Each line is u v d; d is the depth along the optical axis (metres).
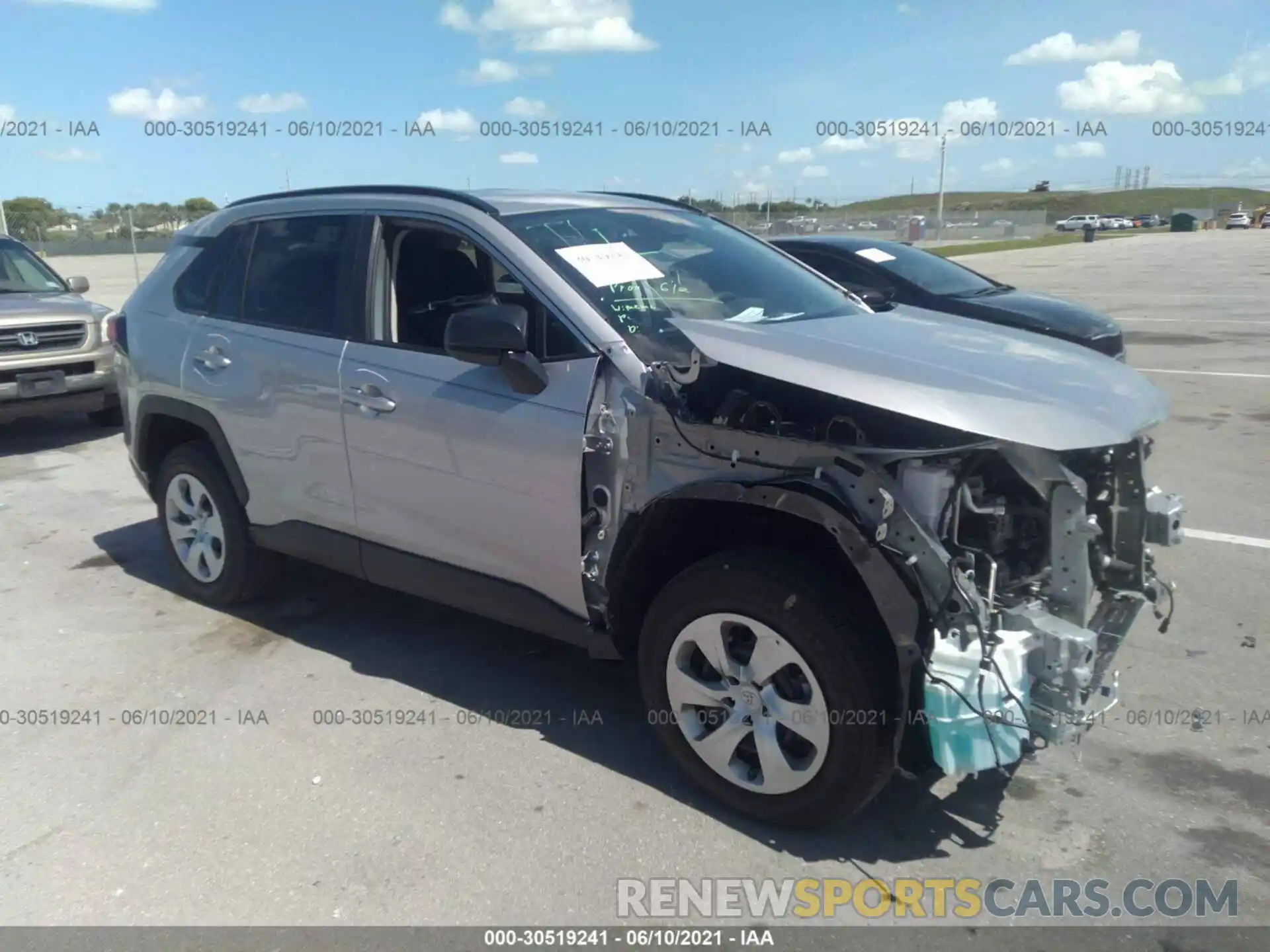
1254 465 7.17
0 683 4.32
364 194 4.27
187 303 4.86
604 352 3.38
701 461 3.15
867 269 8.27
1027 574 3.18
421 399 3.78
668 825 3.26
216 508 4.87
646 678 3.40
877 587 2.79
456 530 3.81
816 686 2.95
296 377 4.23
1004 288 8.63
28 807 3.43
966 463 2.97
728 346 3.05
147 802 3.44
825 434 3.00
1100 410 2.96
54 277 9.95
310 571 5.52
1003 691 2.75
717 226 4.65
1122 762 3.55
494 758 3.66
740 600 3.05
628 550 3.32
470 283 4.26
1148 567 3.49
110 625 4.90
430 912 2.88
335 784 3.51
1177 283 22.70
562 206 4.15
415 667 4.41
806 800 3.06
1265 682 4.10
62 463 8.22
